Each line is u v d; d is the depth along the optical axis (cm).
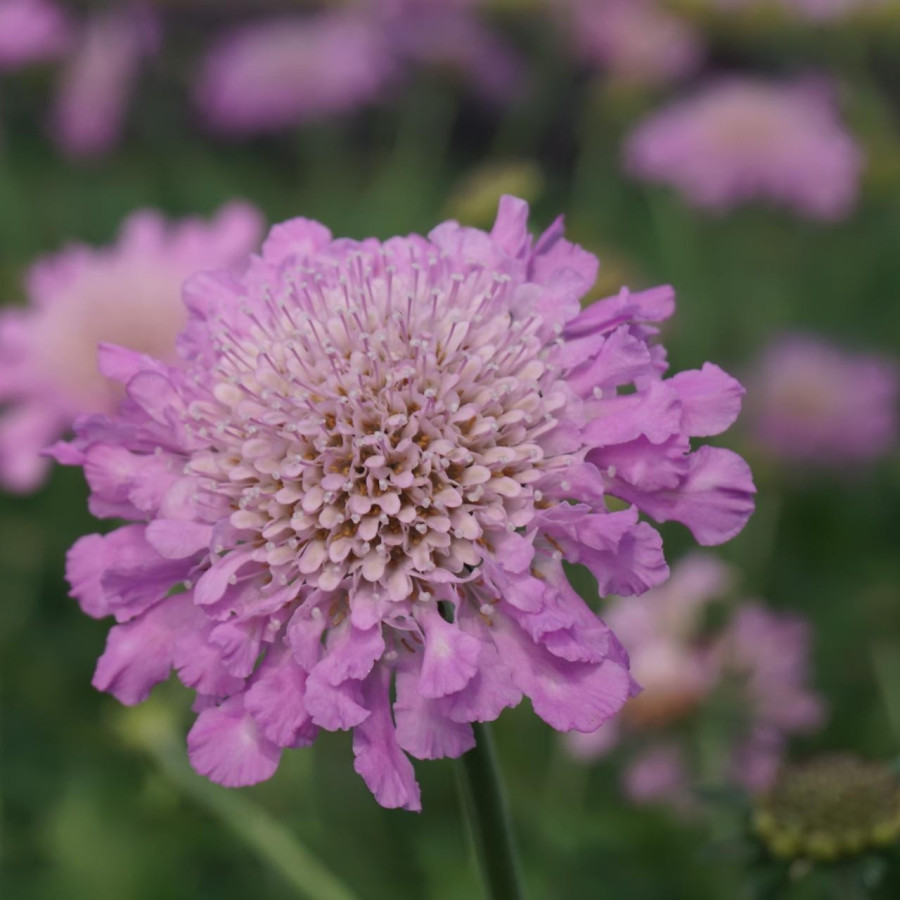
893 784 68
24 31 89
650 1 90
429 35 90
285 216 91
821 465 82
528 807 73
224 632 50
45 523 80
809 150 85
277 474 53
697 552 79
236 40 91
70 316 73
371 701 51
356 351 55
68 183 92
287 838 69
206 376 55
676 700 72
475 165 98
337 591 53
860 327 88
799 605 79
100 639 78
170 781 71
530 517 51
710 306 86
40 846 74
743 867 68
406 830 74
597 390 52
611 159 90
